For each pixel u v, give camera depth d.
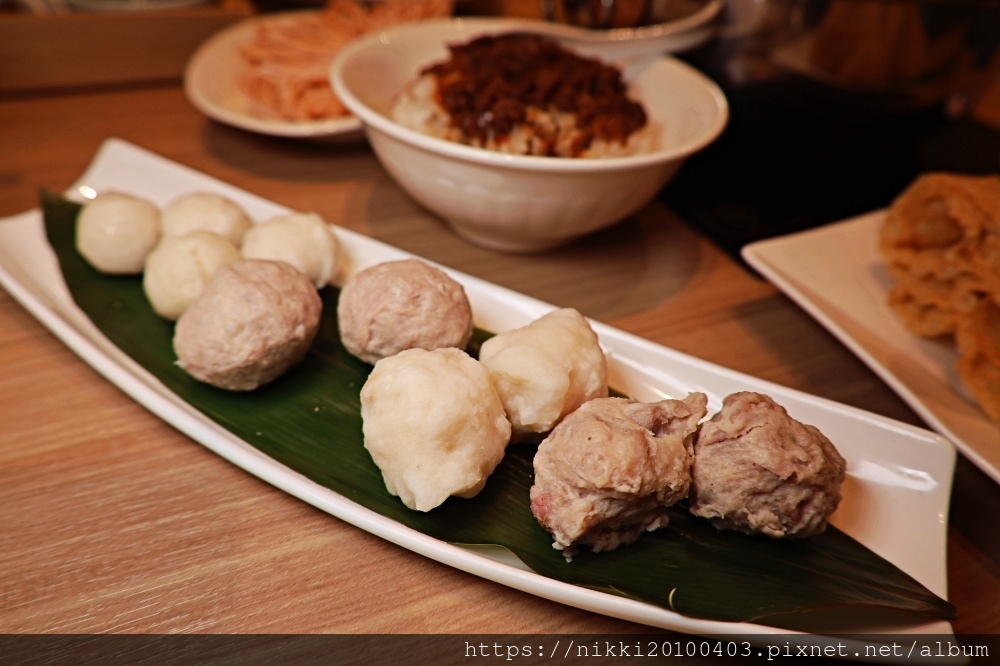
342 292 0.29
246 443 0.27
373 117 0.32
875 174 0.42
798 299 0.32
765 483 0.24
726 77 0.42
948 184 0.33
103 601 0.24
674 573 0.24
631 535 0.25
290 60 0.44
